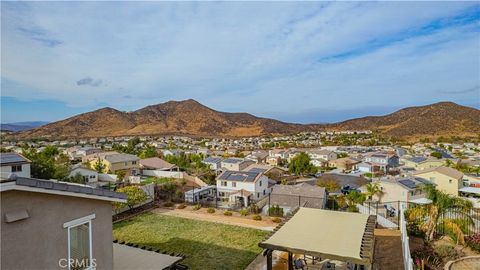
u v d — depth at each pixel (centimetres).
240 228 2153
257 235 2002
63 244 843
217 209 2695
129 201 2472
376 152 10369
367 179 6688
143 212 2570
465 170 6794
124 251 1347
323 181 6028
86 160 6669
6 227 710
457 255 1401
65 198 853
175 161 7450
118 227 2164
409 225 1716
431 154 9369
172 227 2172
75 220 880
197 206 2705
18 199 735
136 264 1212
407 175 5794
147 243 1856
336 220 1294
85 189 889
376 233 1809
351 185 6072
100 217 973
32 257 764
